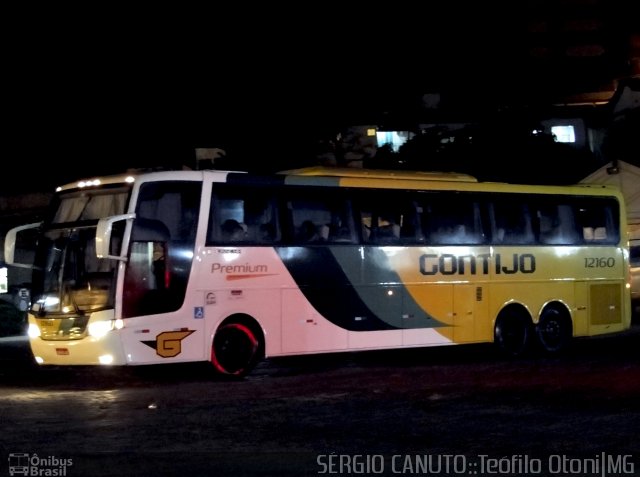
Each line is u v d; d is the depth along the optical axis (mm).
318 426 12047
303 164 35406
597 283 21672
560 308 21047
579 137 42312
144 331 15609
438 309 19094
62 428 11898
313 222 17688
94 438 11250
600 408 13266
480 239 19844
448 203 19469
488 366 18750
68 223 16203
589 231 21703
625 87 42344
